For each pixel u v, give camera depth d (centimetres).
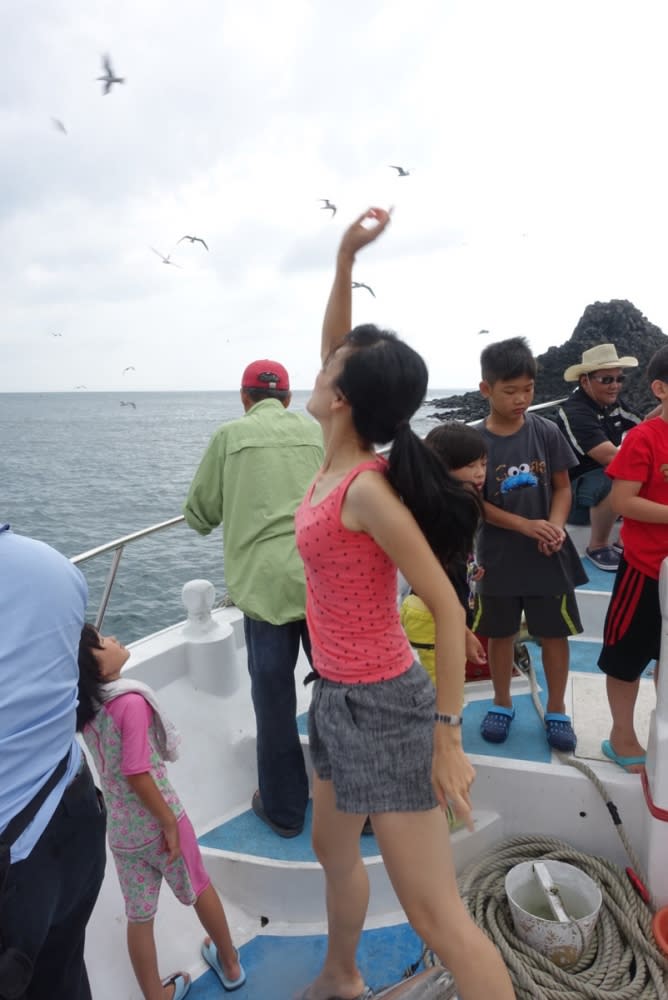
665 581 209
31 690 130
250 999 212
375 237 188
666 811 217
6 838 127
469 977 148
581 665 342
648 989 204
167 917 237
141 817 194
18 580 130
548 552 253
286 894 240
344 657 154
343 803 154
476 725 290
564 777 246
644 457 226
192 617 307
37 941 131
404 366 138
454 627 138
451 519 143
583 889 230
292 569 240
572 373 412
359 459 152
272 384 269
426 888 152
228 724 294
